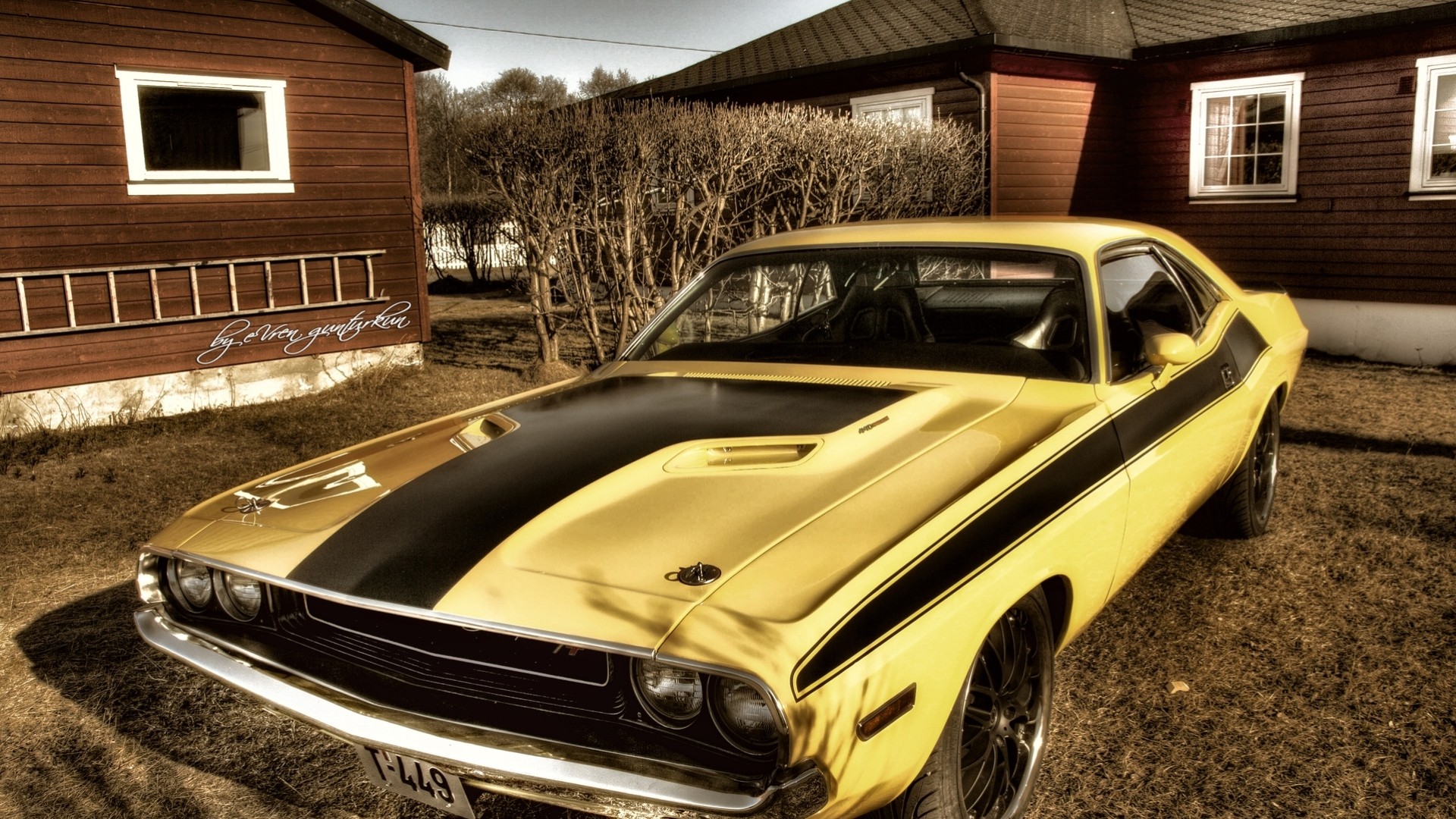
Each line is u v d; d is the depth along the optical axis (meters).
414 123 9.55
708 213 8.61
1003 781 2.45
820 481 2.37
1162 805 2.59
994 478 2.38
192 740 3.12
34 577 4.55
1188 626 3.65
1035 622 2.49
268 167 8.91
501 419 3.01
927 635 1.99
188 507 5.60
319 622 2.30
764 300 3.65
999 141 11.35
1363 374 9.11
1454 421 6.86
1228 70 11.25
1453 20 9.26
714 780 1.83
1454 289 9.68
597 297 11.38
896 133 10.10
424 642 2.15
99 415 7.95
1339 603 3.79
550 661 2.04
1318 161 10.57
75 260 7.78
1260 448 4.46
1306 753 2.80
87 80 7.70
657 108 8.58
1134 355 3.21
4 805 2.79
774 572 1.99
